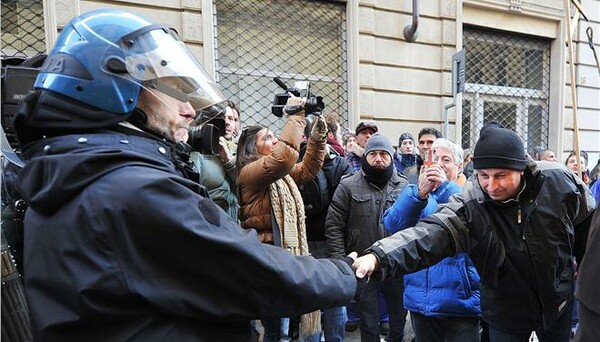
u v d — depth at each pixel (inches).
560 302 71.9
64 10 165.9
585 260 51.0
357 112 226.7
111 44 36.8
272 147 97.7
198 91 43.5
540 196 66.6
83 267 31.8
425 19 245.0
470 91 276.7
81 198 32.4
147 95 39.8
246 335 39.4
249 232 37.8
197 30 190.4
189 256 33.6
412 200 81.3
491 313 75.9
